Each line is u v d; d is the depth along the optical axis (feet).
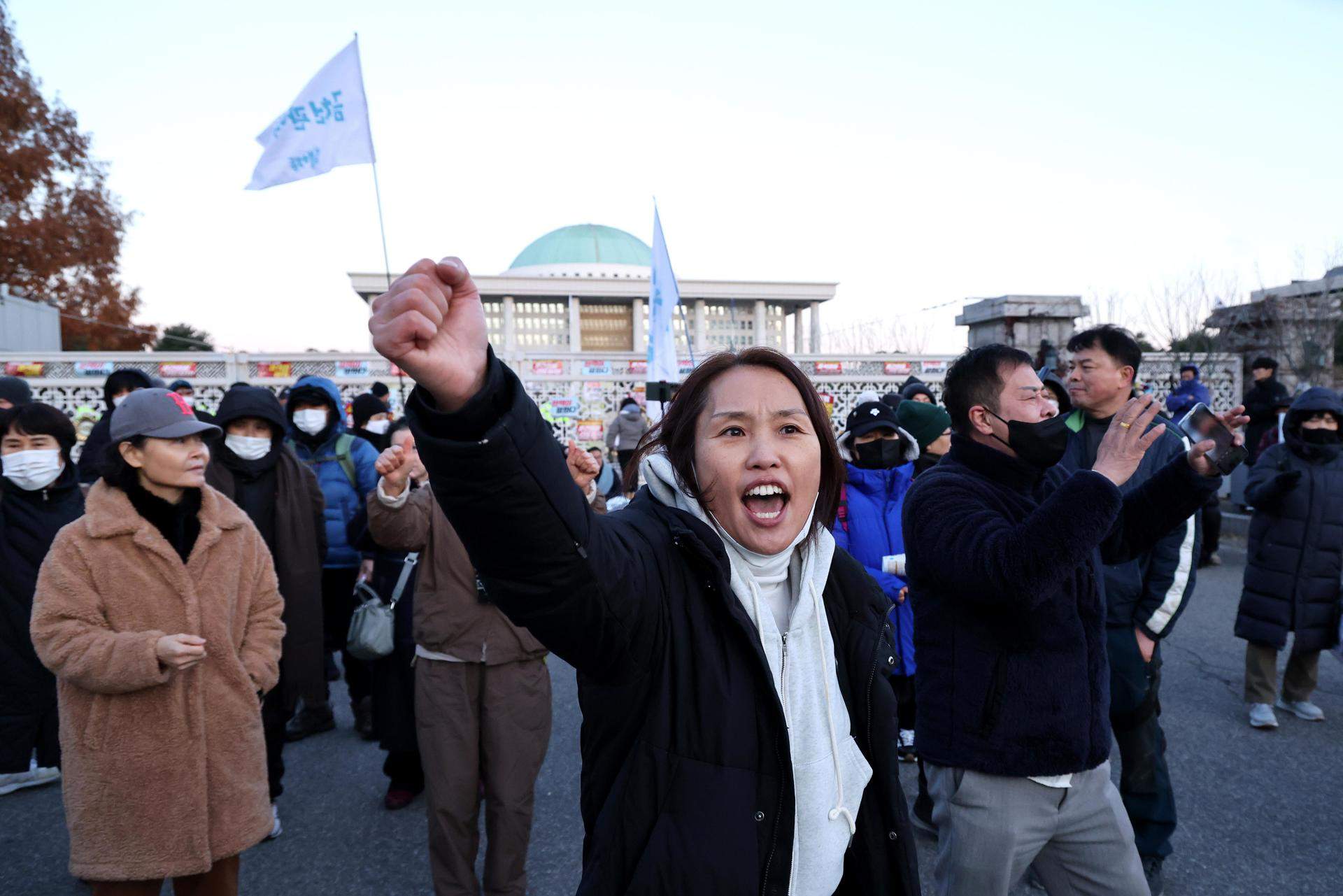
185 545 8.25
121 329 73.67
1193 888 10.30
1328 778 13.29
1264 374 33.63
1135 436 6.19
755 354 4.60
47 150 63.10
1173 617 9.75
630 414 38.19
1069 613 6.73
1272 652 15.47
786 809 4.05
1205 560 28.81
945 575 6.61
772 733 4.11
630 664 3.94
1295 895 10.15
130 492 8.04
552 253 256.93
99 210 67.10
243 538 8.66
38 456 11.79
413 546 9.89
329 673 17.61
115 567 7.73
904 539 7.33
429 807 9.76
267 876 10.98
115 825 7.44
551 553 3.34
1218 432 7.45
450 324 3.07
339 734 16.34
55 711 12.16
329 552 16.33
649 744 4.06
